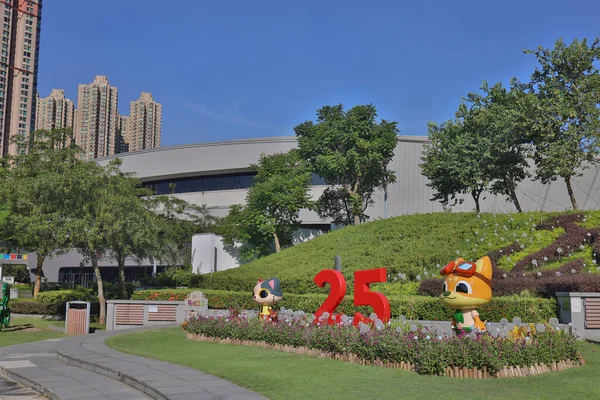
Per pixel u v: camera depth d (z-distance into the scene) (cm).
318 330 1257
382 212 5181
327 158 4369
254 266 3027
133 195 2855
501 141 3359
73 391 992
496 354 955
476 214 2858
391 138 4441
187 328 1691
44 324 2698
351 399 788
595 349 1241
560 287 1557
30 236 2695
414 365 1027
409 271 2259
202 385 927
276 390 860
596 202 4819
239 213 4275
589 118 3009
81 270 6706
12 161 3472
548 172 3089
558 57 3166
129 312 2291
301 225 5469
